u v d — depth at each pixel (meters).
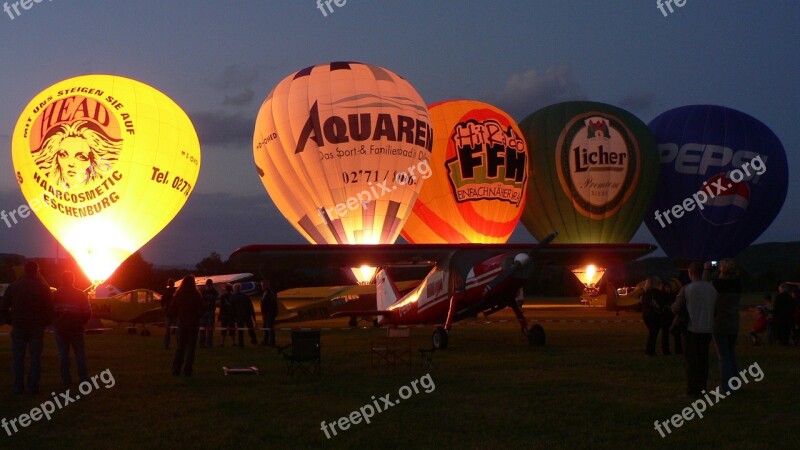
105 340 18.58
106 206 27.17
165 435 7.15
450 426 7.44
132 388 9.91
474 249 16.59
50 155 26.78
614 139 34.72
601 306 37.41
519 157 32.88
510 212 32.66
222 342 16.52
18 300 9.32
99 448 6.68
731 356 8.94
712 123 36.94
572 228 34.78
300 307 24.80
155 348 15.99
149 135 27.69
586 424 7.42
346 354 14.11
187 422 7.71
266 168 30.22
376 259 16.86
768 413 7.83
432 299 16.78
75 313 10.12
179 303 11.19
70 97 27.17
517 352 14.27
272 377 10.93
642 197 35.31
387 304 20.67
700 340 8.76
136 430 7.37
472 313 16.34
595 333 18.91
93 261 27.41
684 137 36.78
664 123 37.66
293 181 29.50
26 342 9.46
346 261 16.92
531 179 35.12
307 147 28.89
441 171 31.88
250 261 16.47
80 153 26.83
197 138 29.70
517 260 15.46
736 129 36.84
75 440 6.98
